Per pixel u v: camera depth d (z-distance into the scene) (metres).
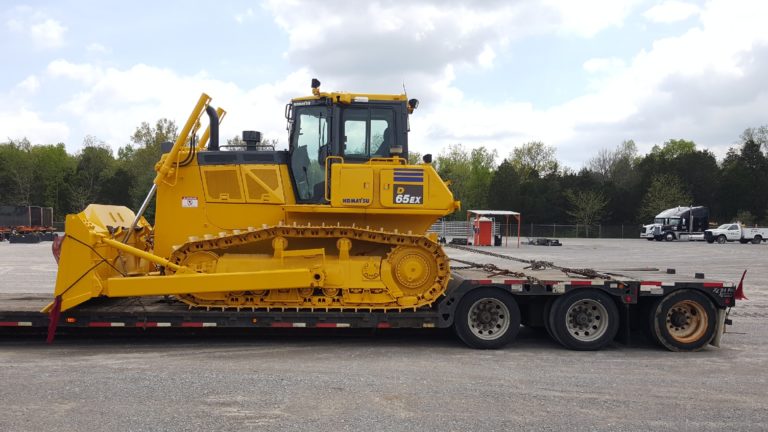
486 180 79.56
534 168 83.44
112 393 5.41
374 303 7.67
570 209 68.75
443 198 7.79
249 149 8.59
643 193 69.88
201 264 7.54
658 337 7.65
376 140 8.25
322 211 7.77
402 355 7.20
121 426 4.54
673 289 7.66
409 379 6.04
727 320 7.77
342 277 7.64
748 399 5.52
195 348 7.45
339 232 7.68
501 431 4.55
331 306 7.60
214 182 8.11
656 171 71.25
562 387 5.85
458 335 7.64
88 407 5.00
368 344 7.85
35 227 45.31
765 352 7.68
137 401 5.18
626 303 7.66
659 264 23.03
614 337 8.06
